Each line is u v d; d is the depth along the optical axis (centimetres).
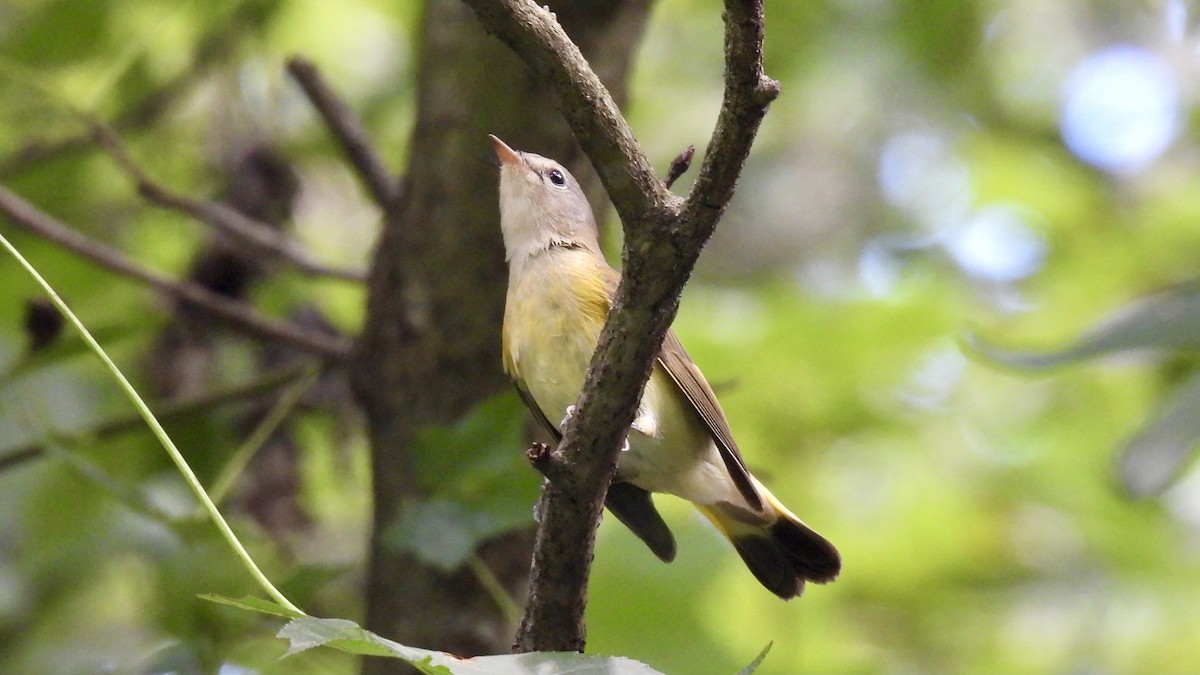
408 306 880
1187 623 1366
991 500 1466
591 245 878
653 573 1109
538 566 568
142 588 1028
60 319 866
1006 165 1552
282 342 931
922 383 1481
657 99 1433
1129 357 700
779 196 1468
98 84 1165
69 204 1227
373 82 1354
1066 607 1409
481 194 872
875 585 1468
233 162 1143
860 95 1469
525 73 872
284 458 1050
